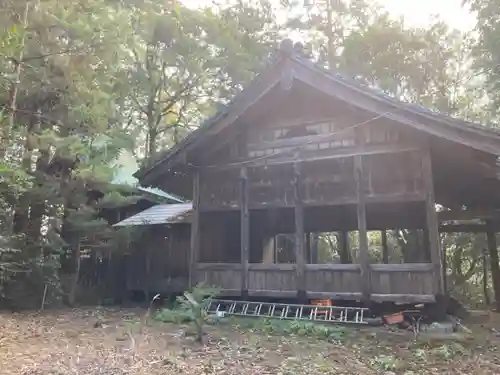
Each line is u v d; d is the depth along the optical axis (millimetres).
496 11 16062
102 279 16781
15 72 10891
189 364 6895
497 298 14562
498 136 9383
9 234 12156
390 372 6457
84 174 12898
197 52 20500
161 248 15672
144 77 20141
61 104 12906
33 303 13398
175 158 12773
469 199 16219
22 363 6887
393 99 10414
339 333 9016
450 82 22500
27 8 11031
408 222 15773
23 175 10344
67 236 14812
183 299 11367
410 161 10898
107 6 12734
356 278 10742
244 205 12484
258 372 6434
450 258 22453
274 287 11609
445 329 9312
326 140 11742
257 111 12469
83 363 6926
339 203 11430
